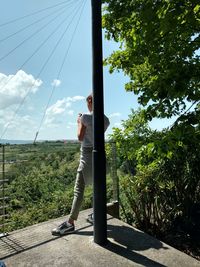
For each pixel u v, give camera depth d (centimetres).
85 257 403
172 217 574
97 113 423
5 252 411
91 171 464
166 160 573
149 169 577
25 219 610
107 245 435
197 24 445
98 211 432
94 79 422
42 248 423
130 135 556
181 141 432
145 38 448
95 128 425
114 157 584
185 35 470
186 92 437
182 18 430
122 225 506
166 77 432
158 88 441
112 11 514
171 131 445
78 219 525
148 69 514
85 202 628
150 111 475
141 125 548
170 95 435
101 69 422
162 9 416
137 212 573
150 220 571
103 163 429
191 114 442
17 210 658
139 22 476
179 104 463
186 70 428
